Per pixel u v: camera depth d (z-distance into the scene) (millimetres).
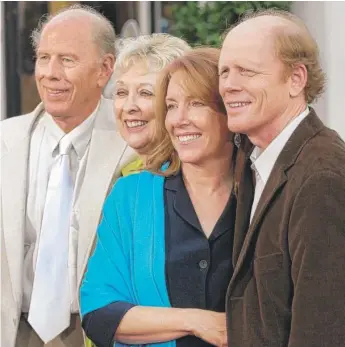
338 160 3562
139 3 10266
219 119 4035
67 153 5121
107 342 4062
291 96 3744
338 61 9109
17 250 5004
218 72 3926
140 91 4676
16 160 5133
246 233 3883
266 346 3625
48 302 4965
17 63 10594
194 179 4141
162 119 4184
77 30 5047
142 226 4109
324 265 3443
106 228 4207
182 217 4066
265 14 3900
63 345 5062
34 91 10758
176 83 4039
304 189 3520
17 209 5047
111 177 4957
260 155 3846
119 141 5066
